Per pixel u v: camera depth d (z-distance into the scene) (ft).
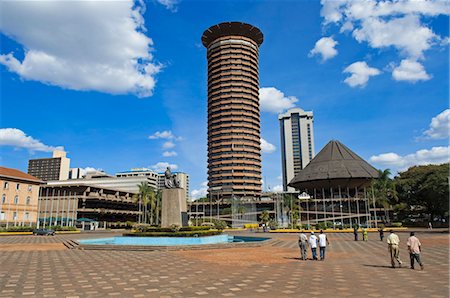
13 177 255.70
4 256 75.97
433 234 163.22
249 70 462.19
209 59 479.00
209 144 451.53
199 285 41.83
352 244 109.19
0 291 39.06
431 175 262.67
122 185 493.36
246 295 36.60
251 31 470.80
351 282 43.50
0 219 244.63
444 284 42.01
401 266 57.57
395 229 212.23
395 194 290.35
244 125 440.86
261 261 64.64
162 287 40.75
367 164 331.16
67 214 291.99
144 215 354.13
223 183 422.00
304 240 67.82
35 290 39.52
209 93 465.47
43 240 141.59
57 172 634.84
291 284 42.32
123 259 68.18
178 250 85.20
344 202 303.27
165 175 114.83
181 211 112.98
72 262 64.34
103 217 325.42
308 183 328.49
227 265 59.06
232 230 252.83
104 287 40.93
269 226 252.83
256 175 428.56
